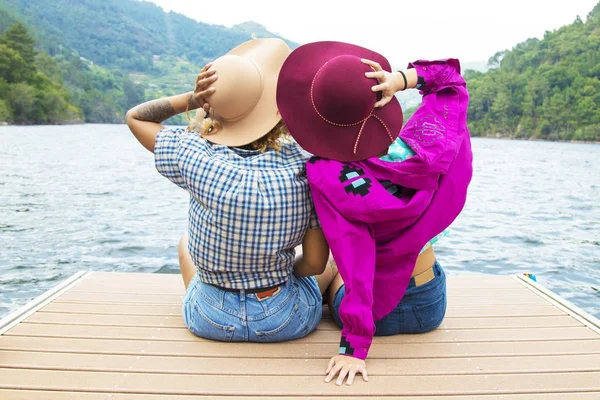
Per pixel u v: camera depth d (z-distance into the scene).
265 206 1.95
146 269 5.34
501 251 6.67
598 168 25.23
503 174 20.56
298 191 2.00
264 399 1.76
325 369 1.96
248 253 2.01
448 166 1.96
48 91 86.94
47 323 2.38
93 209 9.20
